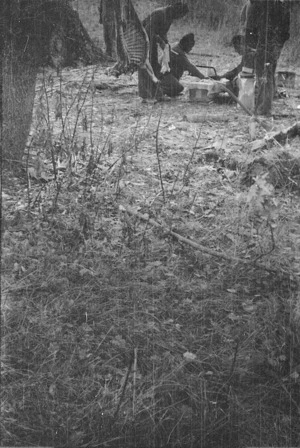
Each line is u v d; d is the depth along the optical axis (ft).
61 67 35.81
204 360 14.97
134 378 14.15
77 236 17.90
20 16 21.99
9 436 13.15
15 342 14.71
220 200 21.20
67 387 14.05
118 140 25.38
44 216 18.53
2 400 13.69
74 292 16.16
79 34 38.06
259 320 16.05
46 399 13.78
